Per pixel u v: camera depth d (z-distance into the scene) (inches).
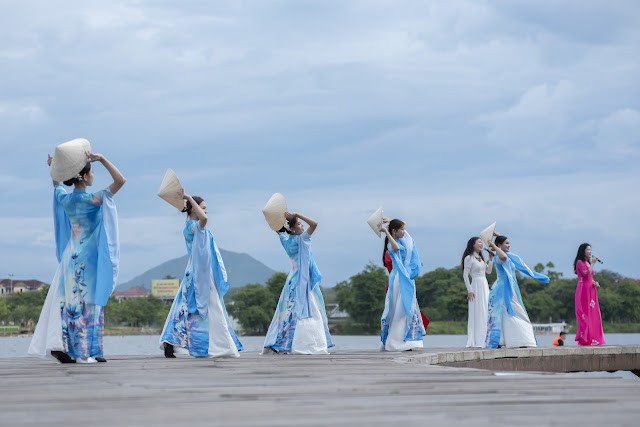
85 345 366.9
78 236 366.6
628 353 641.0
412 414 185.3
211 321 461.7
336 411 190.5
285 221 536.4
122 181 366.6
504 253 628.7
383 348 589.0
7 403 207.9
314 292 527.8
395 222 600.7
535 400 209.8
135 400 214.4
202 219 460.8
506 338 619.8
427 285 3120.1
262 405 202.4
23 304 4712.1
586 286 698.2
